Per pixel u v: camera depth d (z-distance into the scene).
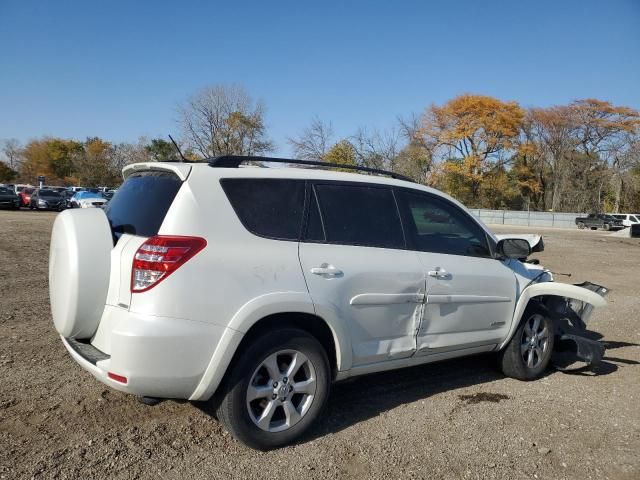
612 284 11.57
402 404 4.26
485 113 58.34
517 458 3.45
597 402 4.46
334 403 4.23
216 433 3.61
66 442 3.40
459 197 60.91
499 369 5.02
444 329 4.25
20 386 4.25
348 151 32.03
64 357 4.98
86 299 3.22
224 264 3.18
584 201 64.50
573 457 3.50
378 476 3.18
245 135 38.66
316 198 3.74
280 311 3.30
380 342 3.86
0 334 5.63
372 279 3.77
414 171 43.00
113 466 3.15
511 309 4.76
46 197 37.09
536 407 4.30
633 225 35.22
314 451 3.43
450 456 3.45
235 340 3.14
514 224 56.34
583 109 64.25
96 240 3.30
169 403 4.04
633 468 3.38
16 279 8.95
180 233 3.12
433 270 4.15
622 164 64.00
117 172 76.00
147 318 2.99
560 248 22.22
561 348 5.35
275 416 3.48
